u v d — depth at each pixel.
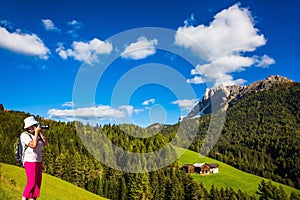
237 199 73.56
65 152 81.69
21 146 6.72
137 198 63.97
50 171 76.94
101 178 69.00
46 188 41.66
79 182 74.31
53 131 93.00
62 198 40.47
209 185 88.75
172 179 68.81
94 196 50.97
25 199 6.60
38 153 6.87
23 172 38.91
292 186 104.94
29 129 6.89
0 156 75.56
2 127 98.06
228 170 101.94
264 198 79.81
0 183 15.41
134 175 64.88
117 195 66.12
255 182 95.44
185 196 70.50
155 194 65.75
